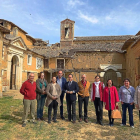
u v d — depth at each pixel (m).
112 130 4.68
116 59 19.42
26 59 16.12
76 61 20.23
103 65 19.61
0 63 9.91
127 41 14.08
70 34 24.03
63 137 4.10
